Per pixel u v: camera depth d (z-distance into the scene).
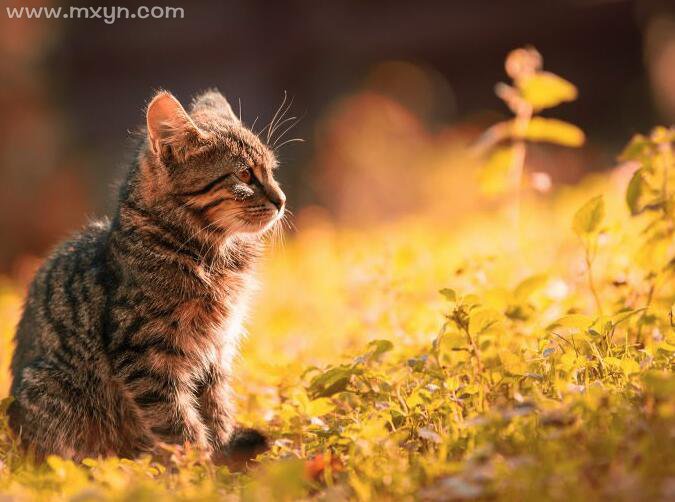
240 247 8.73
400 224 21.17
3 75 25.42
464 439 6.13
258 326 12.73
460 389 7.14
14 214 24.91
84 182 27.03
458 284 10.59
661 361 6.87
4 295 15.15
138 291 7.91
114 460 6.70
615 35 30.50
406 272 11.32
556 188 21.48
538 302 9.48
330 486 5.89
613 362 6.82
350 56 31.20
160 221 8.15
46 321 8.34
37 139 25.95
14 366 8.78
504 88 11.52
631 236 11.35
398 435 6.38
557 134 11.23
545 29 30.73
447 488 5.31
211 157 8.38
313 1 30.77
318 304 13.98
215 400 8.42
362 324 10.84
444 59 31.64
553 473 5.30
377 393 7.50
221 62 31.31
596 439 5.65
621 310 7.64
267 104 30.62
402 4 31.08
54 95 28.48
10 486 6.36
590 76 30.61
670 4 29.81
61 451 8.03
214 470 6.50
